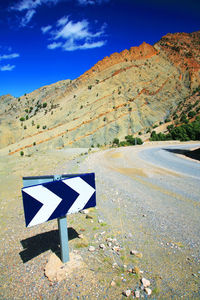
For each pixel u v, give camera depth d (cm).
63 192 294
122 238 418
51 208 286
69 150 4056
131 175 1122
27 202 266
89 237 421
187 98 16500
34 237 446
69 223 494
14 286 296
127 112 15475
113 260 341
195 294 269
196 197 716
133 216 541
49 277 302
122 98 17112
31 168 1731
